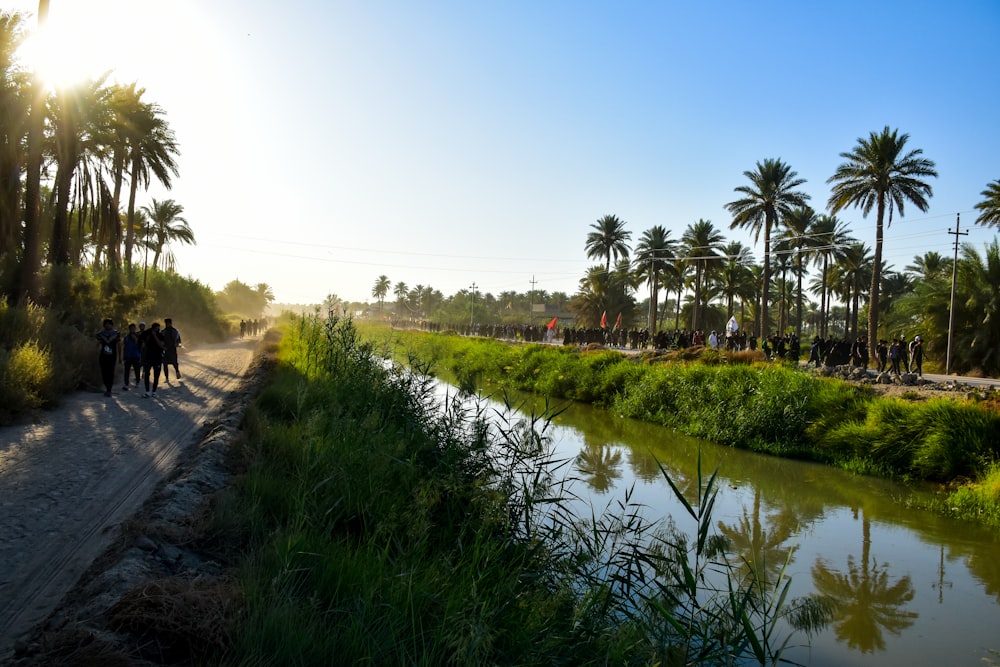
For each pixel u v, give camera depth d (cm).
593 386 2384
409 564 462
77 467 715
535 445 748
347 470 598
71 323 1892
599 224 7494
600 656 407
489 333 7175
